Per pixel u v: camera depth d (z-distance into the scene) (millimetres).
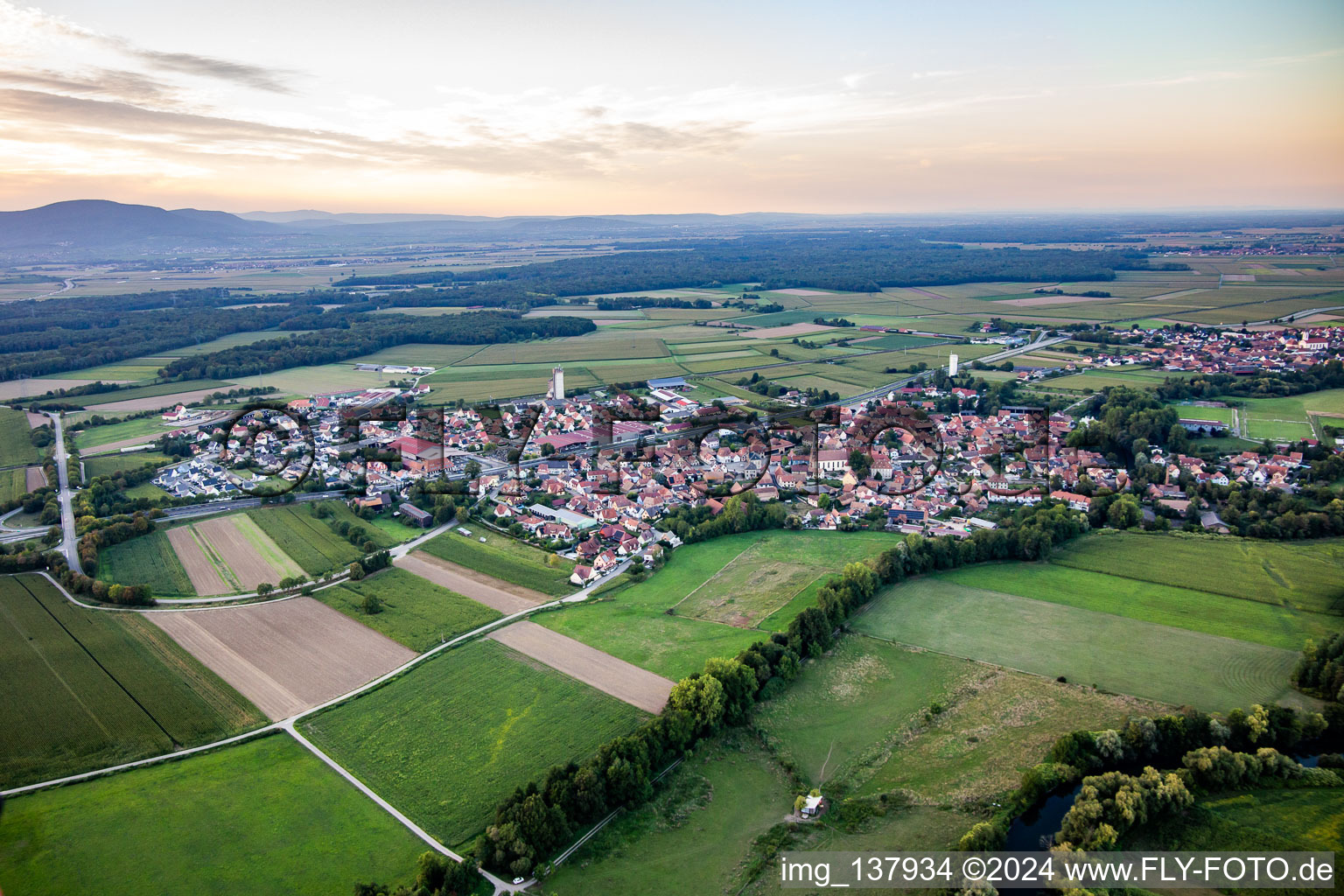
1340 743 134250
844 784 129000
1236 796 122188
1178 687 149625
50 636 175250
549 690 153875
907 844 114938
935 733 140625
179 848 114812
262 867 111438
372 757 135250
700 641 172000
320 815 121688
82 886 108062
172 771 131500
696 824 121438
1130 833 114875
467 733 141000
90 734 141125
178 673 160875
